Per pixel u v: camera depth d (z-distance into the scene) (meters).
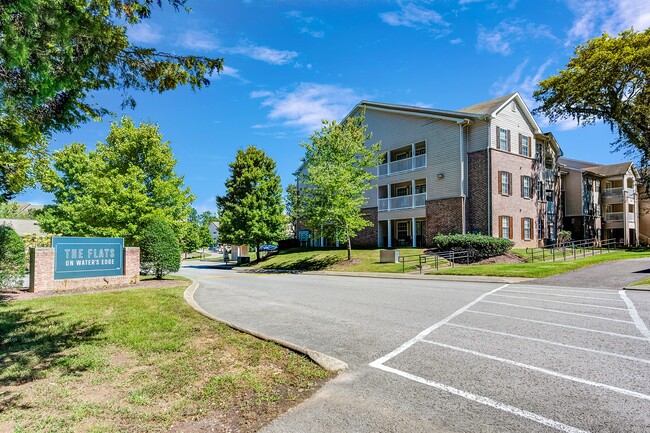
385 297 10.71
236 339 5.84
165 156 20.88
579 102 28.92
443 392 3.89
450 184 24.86
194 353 5.15
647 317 7.20
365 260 23.95
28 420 3.24
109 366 4.66
